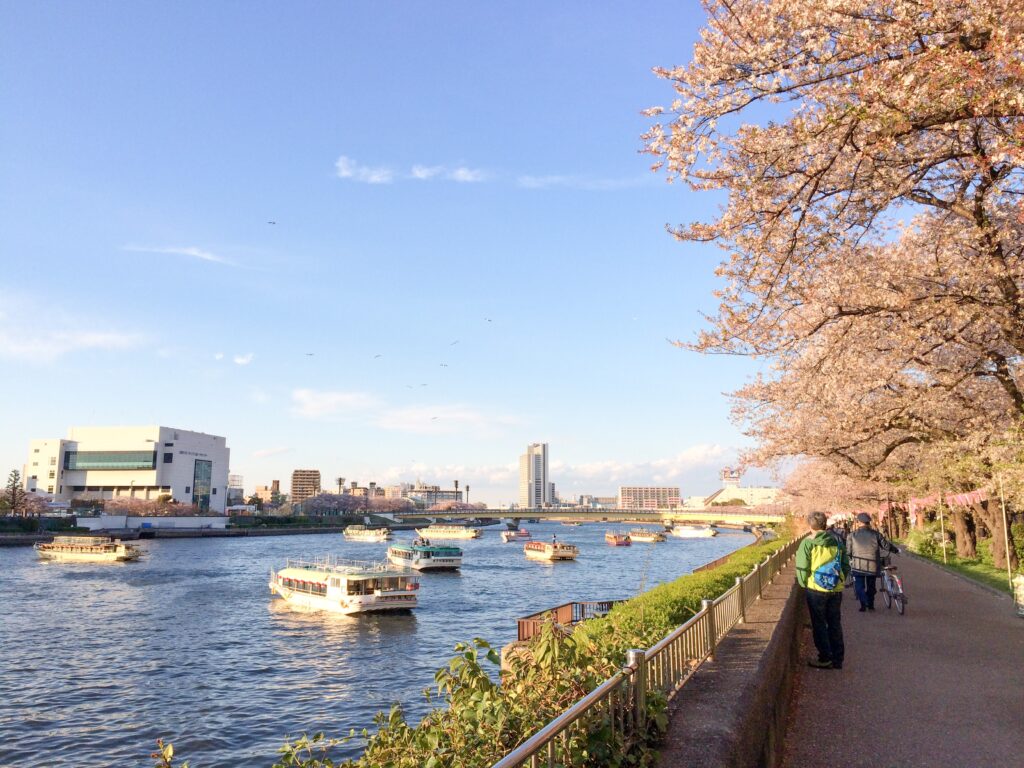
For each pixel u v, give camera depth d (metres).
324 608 47.66
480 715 4.30
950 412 17.97
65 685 27.88
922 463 24.42
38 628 40.47
